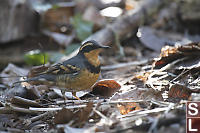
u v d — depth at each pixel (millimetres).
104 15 20750
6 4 19047
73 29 20328
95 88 11281
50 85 10984
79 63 10578
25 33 19594
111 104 9273
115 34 17438
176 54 11469
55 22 20750
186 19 19125
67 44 18797
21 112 9844
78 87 10789
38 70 12766
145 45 17375
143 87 10914
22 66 16281
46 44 18844
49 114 9375
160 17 19672
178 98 9438
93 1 23234
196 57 11242
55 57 16766
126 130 7582
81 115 8383
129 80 11680
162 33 18391
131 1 23406
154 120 7457
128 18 18234
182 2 19875
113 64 15531
